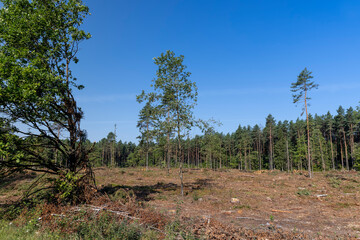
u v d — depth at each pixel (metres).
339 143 64.94
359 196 15.95
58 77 9.51
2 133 8.69
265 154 79.25
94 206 8.04
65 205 8.70
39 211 7.62
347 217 10.84
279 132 69.69
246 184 22.25
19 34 9.72
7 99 8.41
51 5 10.57
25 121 9.52
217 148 59.00
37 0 10.52
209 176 30.30
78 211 7.55
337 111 61.12
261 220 10.23
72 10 11.06
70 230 6.34
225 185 21.34
